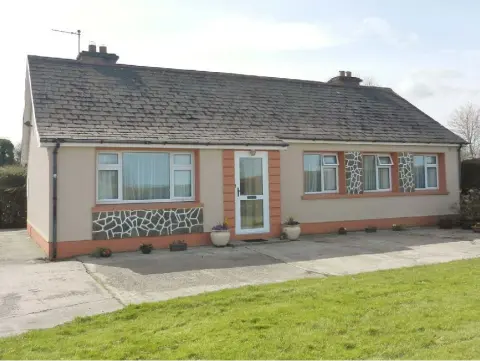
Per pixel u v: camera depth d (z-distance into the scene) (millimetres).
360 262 10203
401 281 7898
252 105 15602
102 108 12703
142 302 6957
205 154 12906
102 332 5574
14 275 8992
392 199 16719
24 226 21500
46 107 11977
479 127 38500
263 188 13781
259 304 6621
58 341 5301
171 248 11805
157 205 12148
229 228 12859
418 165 17781
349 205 15844
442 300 6602
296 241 13398
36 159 14570
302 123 15539
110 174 11938
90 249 11297
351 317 5883
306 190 15414
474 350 4730
